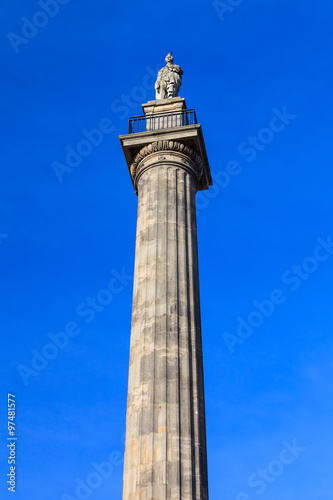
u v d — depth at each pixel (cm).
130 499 2117
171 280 2538
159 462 2133
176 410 2239
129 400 2347
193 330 2464
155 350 2364
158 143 2912
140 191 2892
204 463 2220
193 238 2738
